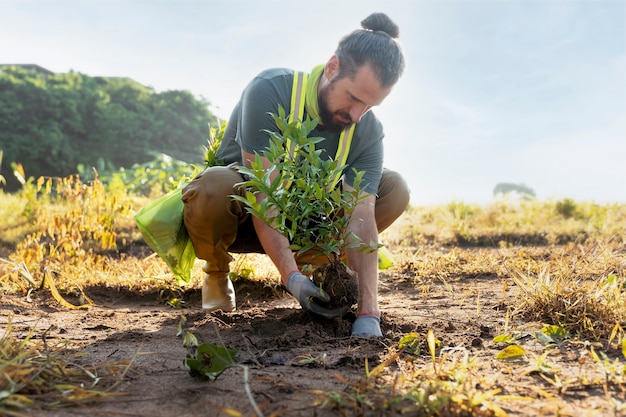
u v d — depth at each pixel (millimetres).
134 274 4105
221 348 1804
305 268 2357
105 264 4371
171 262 2912
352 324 2439
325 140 2701
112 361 1983
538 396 1581
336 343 2193
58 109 20703
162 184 11906
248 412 1469
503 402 1531
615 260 3844
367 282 2471
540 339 2166
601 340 2189
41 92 20781
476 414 1416
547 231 7062
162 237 2855
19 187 19188
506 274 4023
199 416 1456
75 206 5062
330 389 1643
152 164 13625
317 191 2197
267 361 1956
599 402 1522
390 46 2387
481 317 2713
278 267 2469
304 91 2598
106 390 1644
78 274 4043
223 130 3168
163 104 24250
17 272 3812
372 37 2400
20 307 3166
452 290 3635
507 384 1681
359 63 2381
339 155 2674
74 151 20641
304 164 2266
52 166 20156
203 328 2531
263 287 3777
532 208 8742
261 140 2588
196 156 23859
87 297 3658
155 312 3145
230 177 2709
